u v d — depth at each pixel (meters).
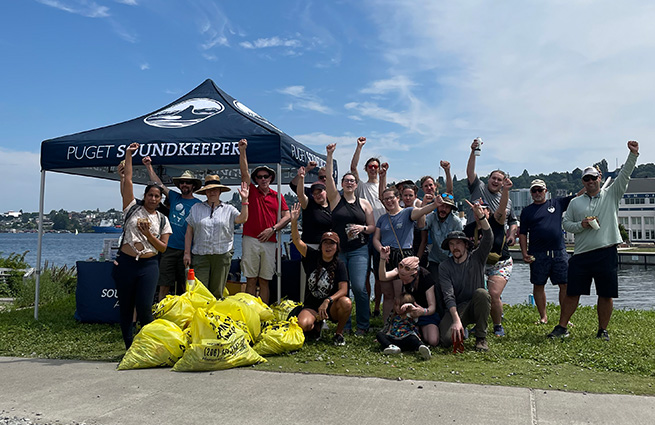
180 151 7.05
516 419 3.32
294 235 6.05
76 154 7.39
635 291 26.50
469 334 6.43
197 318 4.77
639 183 99.69
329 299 5.77
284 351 5.33
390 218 6.47
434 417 3.36
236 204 7.62
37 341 6.23
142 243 5.38
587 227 5.95
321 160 9.03
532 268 7.44
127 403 3.69
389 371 4.62
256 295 7.35
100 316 7.41
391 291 6.41
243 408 3.56
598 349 5.44
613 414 3.42
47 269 13.85
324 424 3.25
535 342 5.85
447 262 5.79
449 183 7.54
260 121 8.15
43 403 3.69
